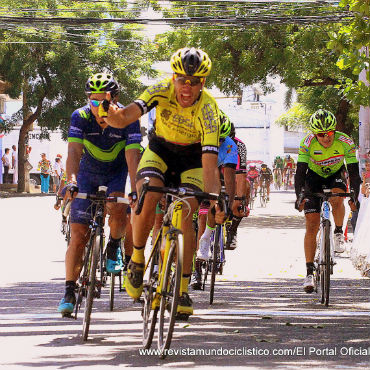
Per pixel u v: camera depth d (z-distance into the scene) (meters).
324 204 20.03
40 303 19.31
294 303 19.89
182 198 12.79
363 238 26.53
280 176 120.31
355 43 19.67
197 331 15.32
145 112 13.02
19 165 93.19
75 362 12.23
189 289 22.47
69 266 15.20
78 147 15.41
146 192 12.68
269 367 11.82
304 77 63.19
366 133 41.78
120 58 94.12
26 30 85.75
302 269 28.25
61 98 91.62
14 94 89.88
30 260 29.72
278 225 50.25
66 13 89.19
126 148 15.52
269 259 31.38
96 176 16.22
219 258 20.97
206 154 13.08
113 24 92.81
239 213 23.05
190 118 13.16
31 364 12.08
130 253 17.80
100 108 12.83
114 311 18.08
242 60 57.81
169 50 63.66
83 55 93.00
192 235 13.21
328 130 20.03
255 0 40.91
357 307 19.22
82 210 15.31
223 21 41.66
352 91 20.41
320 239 19.88
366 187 27.34
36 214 55.91
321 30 54.94
